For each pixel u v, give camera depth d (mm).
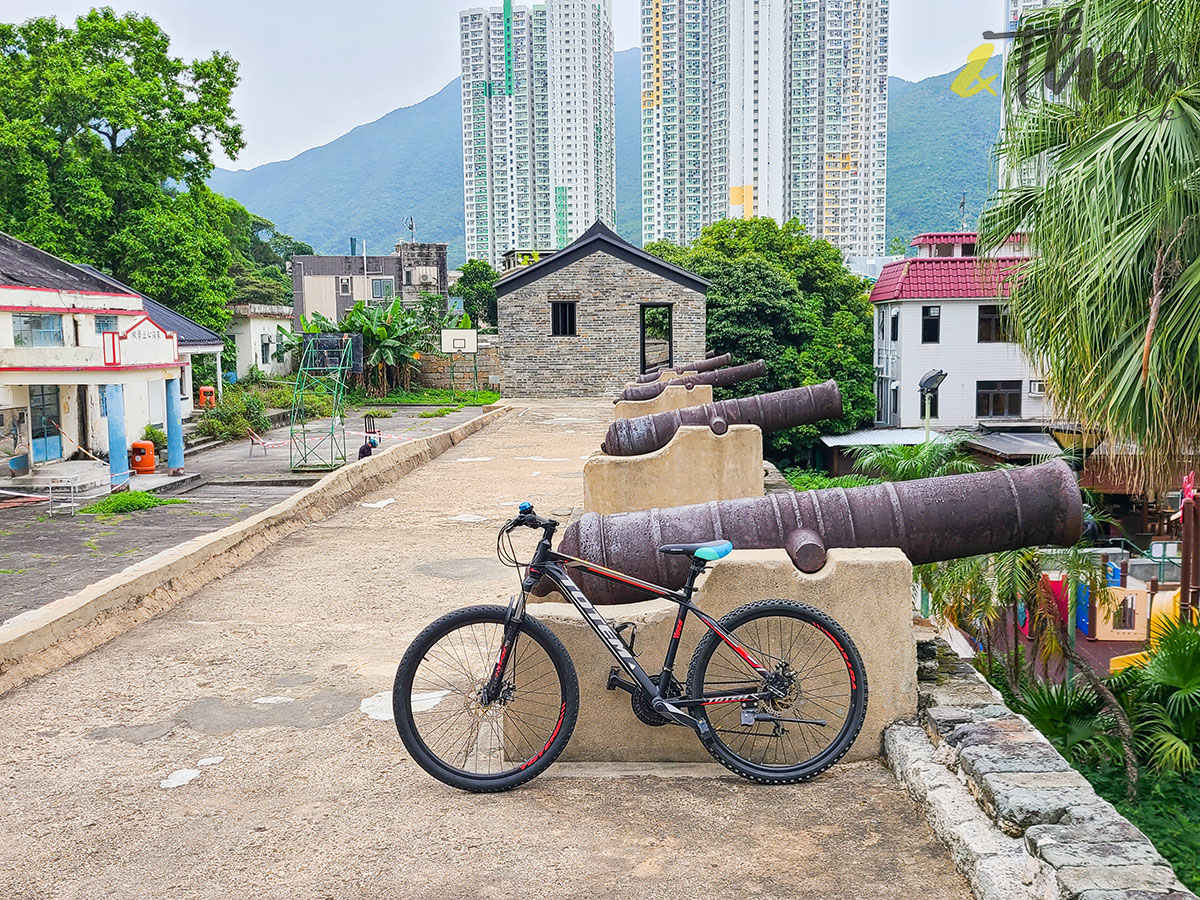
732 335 34719
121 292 24328
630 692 3881
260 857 3316
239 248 63469
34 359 18125
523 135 150000
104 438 21875
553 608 4062
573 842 3344
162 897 3072
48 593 9664
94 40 31984
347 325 40219
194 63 33656
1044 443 23812
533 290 32562
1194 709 6387
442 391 42031
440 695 4984
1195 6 6332
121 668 5598
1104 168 6422
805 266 42969
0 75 29438
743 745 3879
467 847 3334
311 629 6383
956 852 3074
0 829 3586
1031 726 3631
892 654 3910
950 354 32906
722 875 3100
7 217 29875
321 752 4281
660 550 3818
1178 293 6480
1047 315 7641
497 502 11617
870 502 4059
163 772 4098
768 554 3965
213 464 22984
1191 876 4980
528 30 148125
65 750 4375
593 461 8594
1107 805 2965
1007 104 7328
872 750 3928
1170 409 6617
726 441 8547
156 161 32594
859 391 33938
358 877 3162
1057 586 7930
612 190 160500
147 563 7277
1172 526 15641
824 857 3188
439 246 67500
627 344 32719
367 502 11781
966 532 4004
